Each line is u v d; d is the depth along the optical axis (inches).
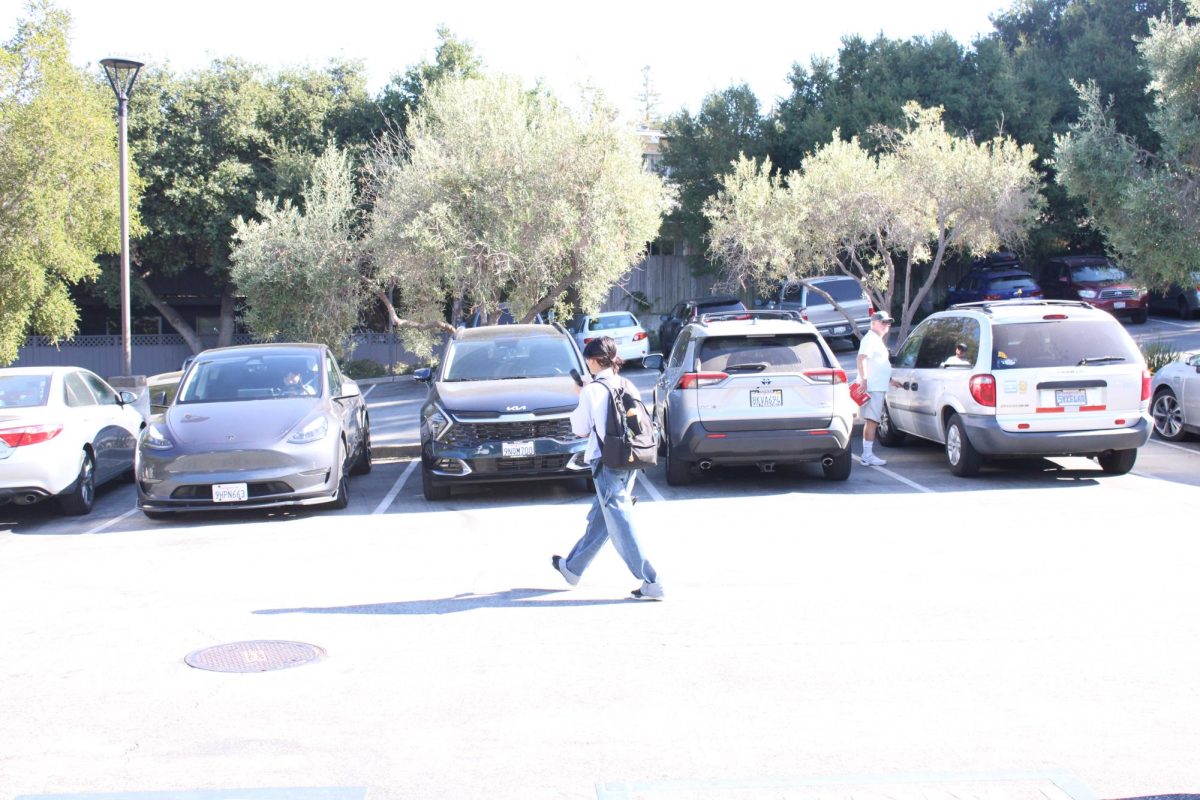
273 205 865.5
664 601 262.8
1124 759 166.7
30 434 414.3
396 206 725.9
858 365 494.0
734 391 424.2
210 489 396.2
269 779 165.2
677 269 1473.9
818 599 261.0
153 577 305.7
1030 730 178.5
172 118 1230.9
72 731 185.9
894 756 169.2
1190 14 764.6
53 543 376.8
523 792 159.2
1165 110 693.3
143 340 1363.2
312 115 1270.9
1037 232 1243.8
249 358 466.3
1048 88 1279.5
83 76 759.7
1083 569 284.0
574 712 190.7
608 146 690.8
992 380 426.9
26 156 647.8
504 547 334.6
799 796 155.3
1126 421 423.2
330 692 203.3
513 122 693.9
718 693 198.4
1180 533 326.3
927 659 214.4
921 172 844.0
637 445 259.9
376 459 581.6
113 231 733.9
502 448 415.8
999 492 410.9
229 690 205.6
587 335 1082.1
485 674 211.9
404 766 169.3
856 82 1353.3
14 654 231.5
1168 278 693.9
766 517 372.5
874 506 388.8
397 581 291.7
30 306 705.6
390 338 1256.2
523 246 678.5
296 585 290.2
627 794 157.2
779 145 1363.2
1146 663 209.2
